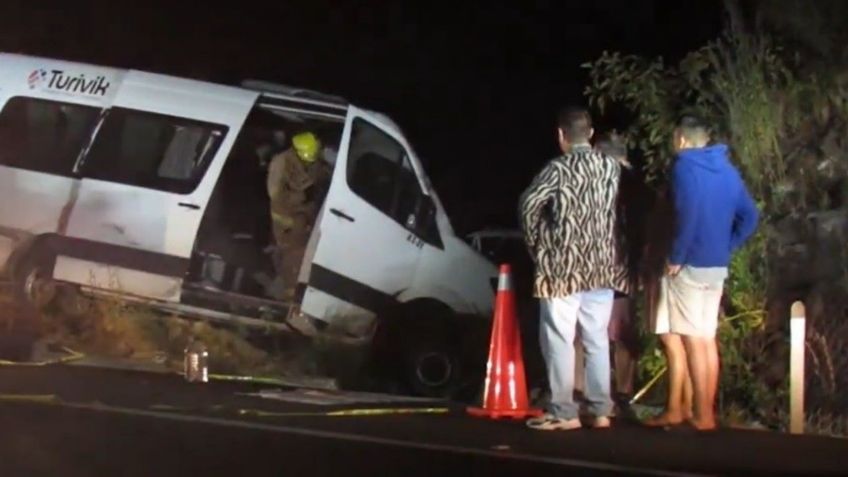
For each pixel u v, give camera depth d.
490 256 16.73
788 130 11.07
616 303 10.57
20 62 13.47
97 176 13.09
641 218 9.89
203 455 8.21
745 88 11.09
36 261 13.09
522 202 9.08
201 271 13.01
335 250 13.23
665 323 9.38
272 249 13.12
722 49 11.35
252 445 8.53
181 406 9.79
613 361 10.98
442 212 13.82
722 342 10.81
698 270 9.13
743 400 10.78
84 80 13.28
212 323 13.12
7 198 13.15
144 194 13.02
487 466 8.14
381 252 13.46
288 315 13.08
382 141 13.54
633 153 11.43
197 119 13.12
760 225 10.88
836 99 10.99
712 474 8.09
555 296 9.11
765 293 10.89
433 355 13.70
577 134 9.18
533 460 8.32
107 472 7.74
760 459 8.52
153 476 7.68
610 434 9.21
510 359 9.91
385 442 8.73
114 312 12.99
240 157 13.20
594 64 11.70
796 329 9.95
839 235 10.84
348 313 13.34
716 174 9.11
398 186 13.59
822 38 11.16
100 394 10.12
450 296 13.78
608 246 9.18
